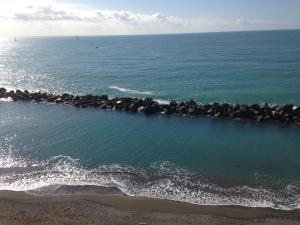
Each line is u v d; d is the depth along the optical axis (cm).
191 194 2320
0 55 17250
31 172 2725
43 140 3519
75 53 16962
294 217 2003
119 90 6281
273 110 4156
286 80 6894
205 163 2870
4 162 2942
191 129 3772
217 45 19850
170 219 1975
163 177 2609
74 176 2636
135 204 2173
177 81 7144
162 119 4184
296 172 2672
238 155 3030
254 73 7994
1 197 2261
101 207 2128
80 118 4347
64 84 7119
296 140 3372
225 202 2200
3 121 4272
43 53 17962
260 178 2577
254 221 1956
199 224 1914
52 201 2205
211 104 4612
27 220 1895
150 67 9825
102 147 3291
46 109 4894
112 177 2614
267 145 3259
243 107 4247
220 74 8012
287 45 17388
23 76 8519
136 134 3656
